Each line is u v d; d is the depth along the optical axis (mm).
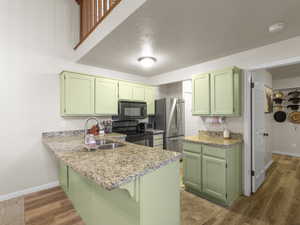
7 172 2297
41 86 2582
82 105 2727
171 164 1324
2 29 2262
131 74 3834
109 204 1305
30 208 2057
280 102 4633
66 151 1537
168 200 1287
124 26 1671
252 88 2396
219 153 2074
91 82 2842
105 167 1071
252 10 1401
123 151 1524
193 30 1758
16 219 1844
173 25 1657
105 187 826
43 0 2635
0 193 2244
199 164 2301
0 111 2242
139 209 1043
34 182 2510
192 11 1415
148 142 3447
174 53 2455
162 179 1229
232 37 1933
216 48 2264
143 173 1015
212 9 1388
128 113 3350
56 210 2012
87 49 2404
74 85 2643
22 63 2416
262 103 2824
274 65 2090
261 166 2705
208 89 2514
